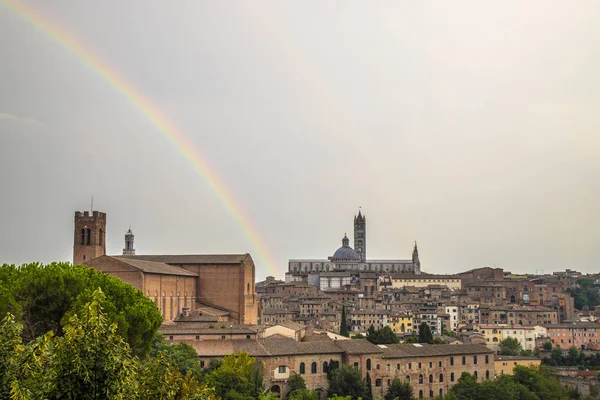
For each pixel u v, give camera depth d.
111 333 51.22
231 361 170.38
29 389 47.72
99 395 48.72
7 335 51.97
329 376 191.75
